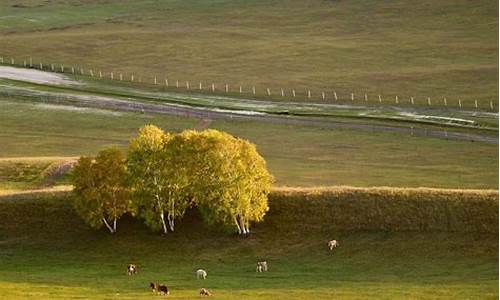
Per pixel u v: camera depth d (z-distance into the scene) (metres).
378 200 103.38
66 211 107.62
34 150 149.12
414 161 134.88
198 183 102.00
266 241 100.38
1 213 107.38
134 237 103.19
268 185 104.00
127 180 103.50
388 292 82.75
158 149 103.44
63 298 80.56
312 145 147.00
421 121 158.88
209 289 85.25
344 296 81.38
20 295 81.88
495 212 99.19
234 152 101.88
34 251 101.12
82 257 99.56
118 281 89.69
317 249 97.81
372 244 97.50
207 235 102.50
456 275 88.56
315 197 105.38
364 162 135.12
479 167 129.88
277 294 82.38
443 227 98.62
